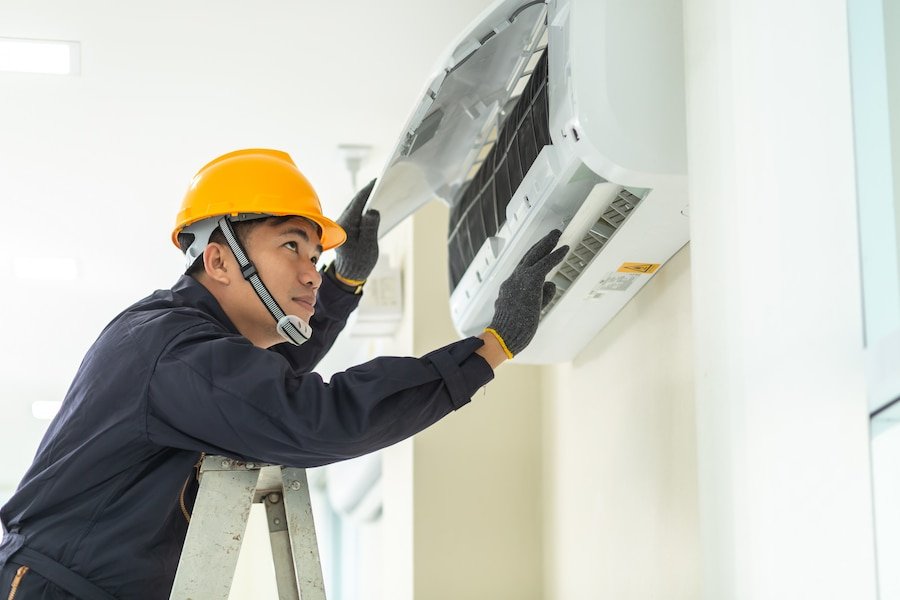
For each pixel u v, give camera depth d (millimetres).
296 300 1727
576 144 1494
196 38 2840
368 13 2742
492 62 1808
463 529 2832
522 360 2438
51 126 3354
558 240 1761
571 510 2547
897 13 964
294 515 1600
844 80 1048
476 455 2875
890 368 953
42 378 5898
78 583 1487
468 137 2094
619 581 2170
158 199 3920
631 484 2104
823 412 1056
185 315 1572
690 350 1785
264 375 1441
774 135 1169
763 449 1179
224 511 1504
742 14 1256
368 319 3213
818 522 1061
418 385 1521
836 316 1041
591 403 2377
